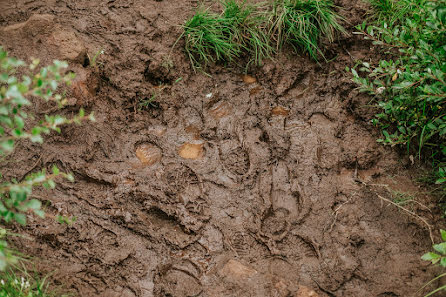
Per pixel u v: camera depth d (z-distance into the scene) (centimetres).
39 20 323
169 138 321
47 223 266
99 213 277
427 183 298
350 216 285
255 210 288
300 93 352
